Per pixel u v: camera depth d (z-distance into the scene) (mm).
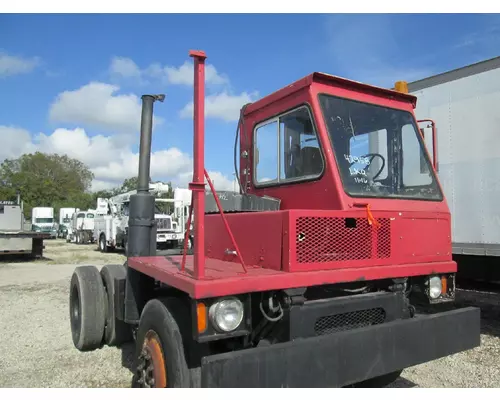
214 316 2533
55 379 4406
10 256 18641
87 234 32062
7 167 60875
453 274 3789
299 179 3656
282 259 2900
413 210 3574
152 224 4789
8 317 7148
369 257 3203
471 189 5977
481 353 5129
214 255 3766
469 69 6031
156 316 2996
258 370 2402
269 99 4090
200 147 2654
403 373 4527
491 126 5766
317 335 2871
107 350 5305
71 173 71250
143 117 4883
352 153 3545
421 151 4074
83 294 5105
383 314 3232
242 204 3551
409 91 6832
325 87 3639
